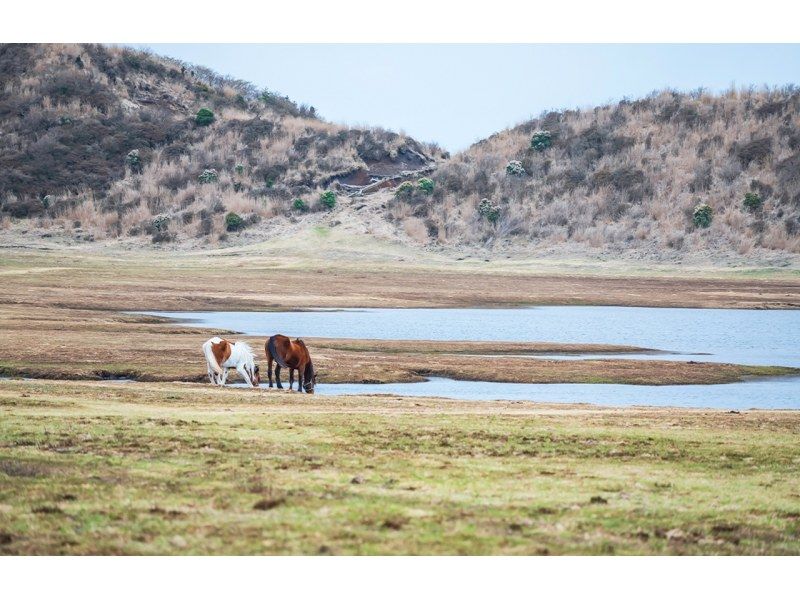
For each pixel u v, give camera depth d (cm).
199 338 4697
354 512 1336
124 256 11900
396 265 11162
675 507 1455
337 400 2742
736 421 2427
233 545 1184
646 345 5219
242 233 12988
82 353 3878
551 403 2970
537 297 8188
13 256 11094
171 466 1598
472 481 1566
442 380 3819
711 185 12975
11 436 1805
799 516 1443
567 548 1215
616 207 12750
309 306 7131
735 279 10088
